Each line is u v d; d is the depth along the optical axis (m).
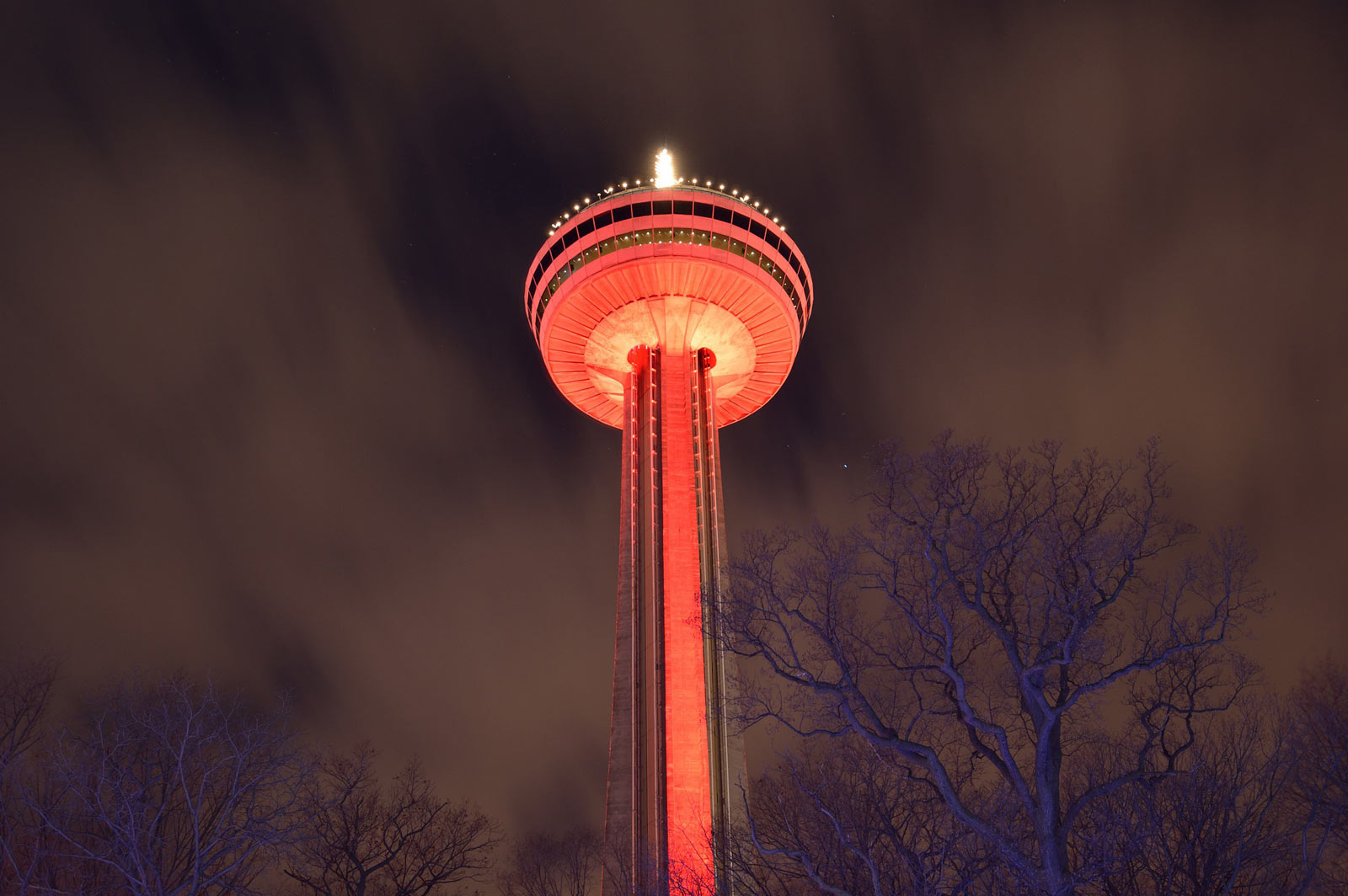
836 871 23.62
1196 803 22.39
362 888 45.44
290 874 44.75
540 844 60.66
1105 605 23.34
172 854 29.73
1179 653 23.27
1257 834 22.55
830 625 25.47
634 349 79.38
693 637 61.50
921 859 22.42
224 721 30.11
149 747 29.41
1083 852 23.61
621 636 63.94
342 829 46.44
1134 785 23.91
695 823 54.06
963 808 21.91
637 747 58.38
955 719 24.78
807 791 23.98
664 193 77.19
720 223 76.69
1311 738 24.41
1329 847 24.23
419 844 51.75
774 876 26.05
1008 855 21.25
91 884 29.27
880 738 23.19
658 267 75.25
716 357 81.12
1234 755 23.17
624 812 57.16
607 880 54.09
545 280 80.44
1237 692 23.58
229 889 28.97
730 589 26.98
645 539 67.94
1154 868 22.80
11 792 28.61
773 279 77.50
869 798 23.84
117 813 26.94
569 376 83.38
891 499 26.25
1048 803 21.50
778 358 82.56
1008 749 22.55
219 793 29.84
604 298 77.12
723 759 55.19
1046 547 24.27
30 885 27.44
